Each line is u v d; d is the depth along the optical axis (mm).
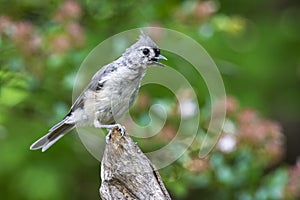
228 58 13430
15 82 10688
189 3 11398
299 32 15750
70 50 10367
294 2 16078
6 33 10188
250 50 15359
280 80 15328
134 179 7504
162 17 11742
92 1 11328
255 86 14812
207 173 10523
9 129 12250
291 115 15664
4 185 12789
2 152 12656
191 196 13508
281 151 10891
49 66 10367
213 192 13195
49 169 12945
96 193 13656
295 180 10812
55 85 10844
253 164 10828
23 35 10141
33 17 11266
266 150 10664
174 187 10492
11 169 12789
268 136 10625
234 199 11117
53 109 10914
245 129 10484
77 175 13398
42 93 10984
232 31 11961
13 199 12820
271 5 15984
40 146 9016
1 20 10297
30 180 12781
